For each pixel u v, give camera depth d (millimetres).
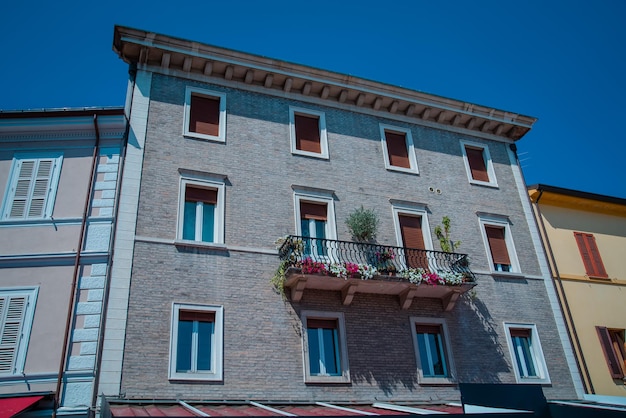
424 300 15609
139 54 15852
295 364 13125
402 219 17016
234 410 10562
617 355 18359
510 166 20312
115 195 13523
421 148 18797
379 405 12461
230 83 16781
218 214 14469
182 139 15133
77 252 12531
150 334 12086
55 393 10930
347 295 14219
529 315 16938
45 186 13484
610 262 20203
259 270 13984
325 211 16016
